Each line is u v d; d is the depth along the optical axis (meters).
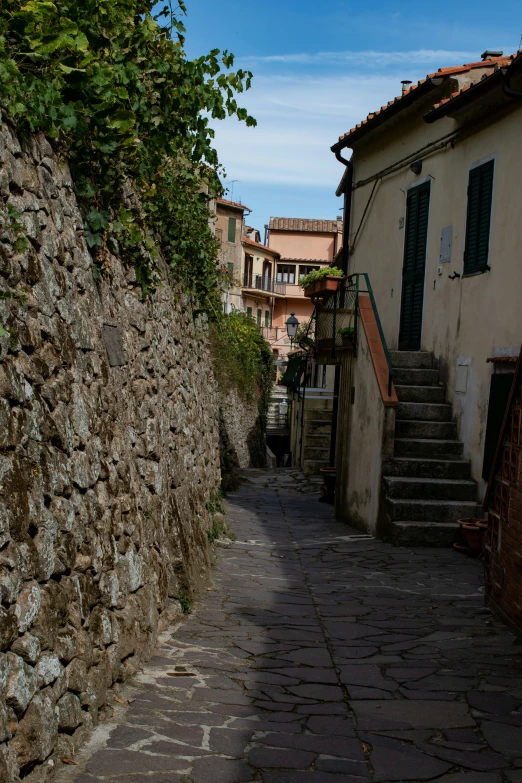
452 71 11.83
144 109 5.52
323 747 3.85
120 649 4.52
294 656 5.52
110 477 4.66
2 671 2.81
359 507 12.30
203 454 10.34
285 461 32.84
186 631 6.01
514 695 4.73
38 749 3.03
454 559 9.63
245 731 4.00
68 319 4.13
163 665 5.08
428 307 12.90
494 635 6.21
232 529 11.79
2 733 2.72
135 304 6.10
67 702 3.50
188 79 5.82
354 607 7.20
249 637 5.98
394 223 14.51
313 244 62.78
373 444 11.66
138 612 5.04
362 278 15.99
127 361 5.57
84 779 3.22
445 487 10.86
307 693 4.71
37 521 3.29
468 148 11.48
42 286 3.73
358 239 16.42
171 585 6.42
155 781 3.28
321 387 30.12
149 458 6.03
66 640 3.52
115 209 5.63
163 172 7.71
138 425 5.76
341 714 4.36
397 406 11.45
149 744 3.70
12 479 3.04
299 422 25.58
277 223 62.81
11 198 3.44
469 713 4.41
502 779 3.54
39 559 3.27
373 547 10.44
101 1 4.58
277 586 8.02
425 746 3.91
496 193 10.50
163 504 6.48
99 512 4.33
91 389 4.47
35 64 3.83
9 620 2.90
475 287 11.09
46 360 3.68
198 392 10.19
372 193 15.64
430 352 12.71
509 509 6.51
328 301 14.77
